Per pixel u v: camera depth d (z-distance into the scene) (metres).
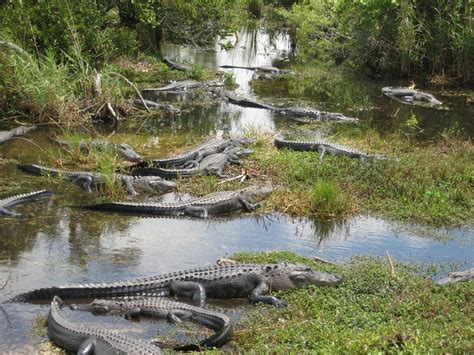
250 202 11.24
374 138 15.30
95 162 12.90
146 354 6.39
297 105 19.11
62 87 15.73
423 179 12.08
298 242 9.91
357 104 19.42
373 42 24.11
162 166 12.94
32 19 17.69
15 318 7.47
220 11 22.41
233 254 9.34
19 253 9.15
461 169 12.77
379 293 7.97
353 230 10.38
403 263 9.04
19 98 15.69
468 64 22.31
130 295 8.07
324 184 11.14
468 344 6.26
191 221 10.59
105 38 19.08
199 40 24.19
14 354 6.79
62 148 13.85
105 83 16.59
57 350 6.90
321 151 13.80
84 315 7.63
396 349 6.26
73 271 8.66
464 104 19.95
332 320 7.22
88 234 9.87
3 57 15.65
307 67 25.39
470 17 21.72
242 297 8.28
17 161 12.97
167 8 21.83
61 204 10.99
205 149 13.54
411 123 16.61
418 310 7.41
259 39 30.78
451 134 15.94
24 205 10.84
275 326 7.25
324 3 27.52
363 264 8.88
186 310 7.50
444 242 10.00
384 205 11.22
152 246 9.55
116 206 10.77
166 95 19.78
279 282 8.24
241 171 12.77
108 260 9.03
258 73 23.98
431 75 23.33
